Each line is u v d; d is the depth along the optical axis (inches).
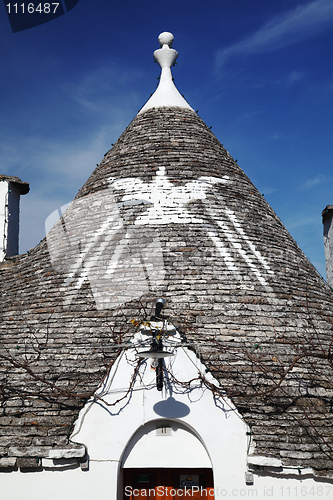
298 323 427.5
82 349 396.5
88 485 347.9
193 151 563.2
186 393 370.0
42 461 347.3
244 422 359.6
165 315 406.9
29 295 469.4
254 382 376.5
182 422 364.8
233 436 357.7
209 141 596.7
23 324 438.0
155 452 364.5
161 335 372.2
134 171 537.6
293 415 366.0
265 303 430.0
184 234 467.8
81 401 368.2
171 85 678.5
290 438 354.3
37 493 346.0
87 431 359.9
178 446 365.7
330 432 363.6
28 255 573.3
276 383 377.7
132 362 381.1
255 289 437.4
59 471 350.0
